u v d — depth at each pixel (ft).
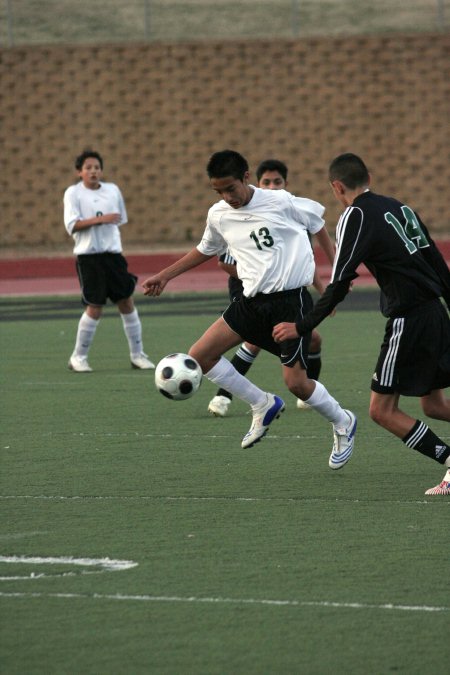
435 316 63.21
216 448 81.61
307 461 76.64
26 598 48.93
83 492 68.64
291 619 45.83
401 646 42.80
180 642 43.60
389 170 323.78
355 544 56.29
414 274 62.69
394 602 47.60
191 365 72.79
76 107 327.06
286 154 325.21
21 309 199.00
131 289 124.06
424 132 321.93
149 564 53.52
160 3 375.86
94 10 369.71
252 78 325.21
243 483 70.28
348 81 322.75
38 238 326.85
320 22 361.71
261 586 49.98
